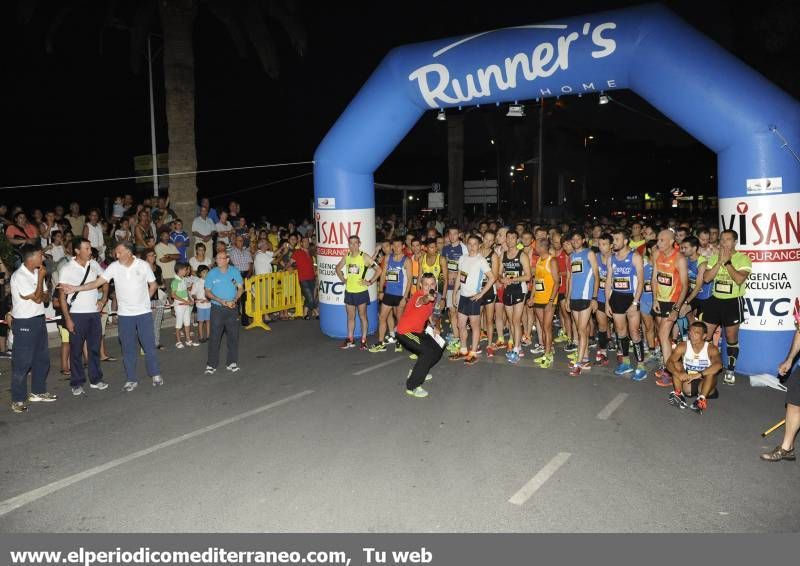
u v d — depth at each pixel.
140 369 8.70
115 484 4.98
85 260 7.42
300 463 5.35
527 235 10.47
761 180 7.59
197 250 10.66
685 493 4.77
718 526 4.28
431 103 9.73
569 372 8.30
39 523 4.39
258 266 12.53
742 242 7.80
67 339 8.34
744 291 7.77
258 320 11.86
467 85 9.23
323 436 6.00
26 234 10.96
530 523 4.32
